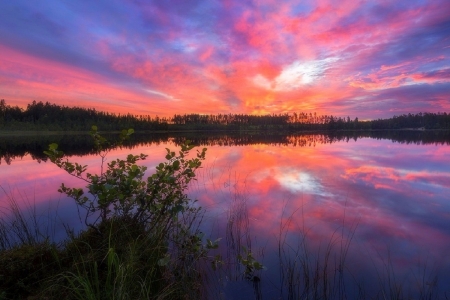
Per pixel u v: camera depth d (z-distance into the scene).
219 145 25.88
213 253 4.08
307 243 4.30
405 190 7.31
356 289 3.19
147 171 10.02
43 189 7.68
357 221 5.16
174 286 3.04
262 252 4.07
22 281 2.45
